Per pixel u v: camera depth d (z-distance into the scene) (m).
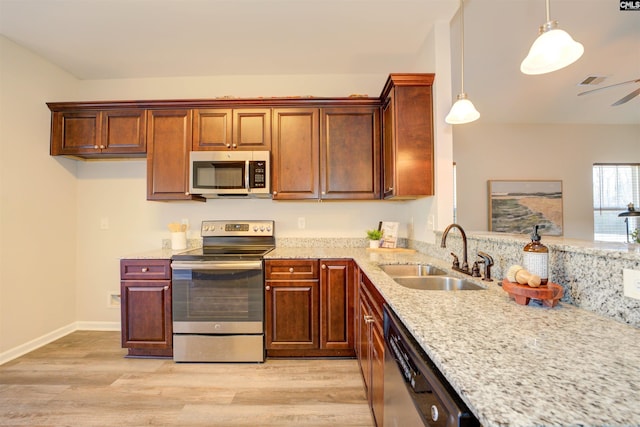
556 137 4.51
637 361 0.63
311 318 2.29
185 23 2.13
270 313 2.29
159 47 2.43
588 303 0.97
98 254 2.91
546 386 0.54
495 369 0.60
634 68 2.85
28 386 1.92
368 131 2.54
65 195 2.77
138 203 2.91
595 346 0.71
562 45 1.21
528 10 2.03
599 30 2.25
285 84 2.93
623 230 4.50
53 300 2.65
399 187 2.15
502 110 3.94
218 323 2.25
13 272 2.32
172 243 2.71
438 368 0.65
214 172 2.49
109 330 2.88
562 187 4.49
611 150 4.54
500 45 2.45
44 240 2.57
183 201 2.80
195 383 1.97
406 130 2.16
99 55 2.54
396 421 0.98
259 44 2.40
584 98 3.55
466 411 0.54
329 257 2.29
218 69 2.80
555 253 1.10
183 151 2.54
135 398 1.80
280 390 1.89
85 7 1.95
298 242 2.89
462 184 4.44
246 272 2.26
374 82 2.92
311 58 2.62
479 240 1.61
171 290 2.28
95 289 2.90
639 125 4.55
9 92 2.30
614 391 0.52
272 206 2.90
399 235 2.89
